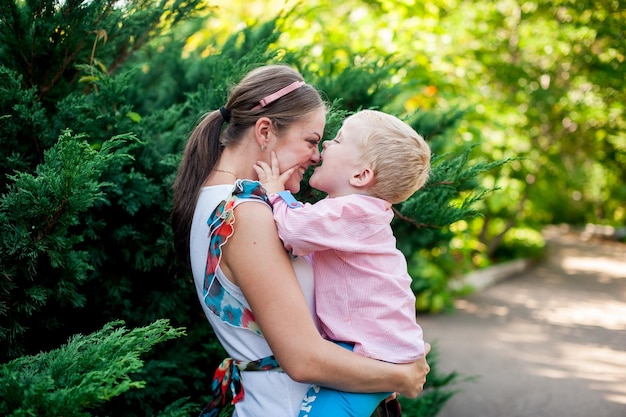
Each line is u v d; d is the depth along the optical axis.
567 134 9.21
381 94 2.80
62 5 2.03
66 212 1.58
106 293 2.18
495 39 8.07
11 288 1.65
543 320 6.46
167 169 2.26
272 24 2.96
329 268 1.61
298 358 1.41
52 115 2.17
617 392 4.27
